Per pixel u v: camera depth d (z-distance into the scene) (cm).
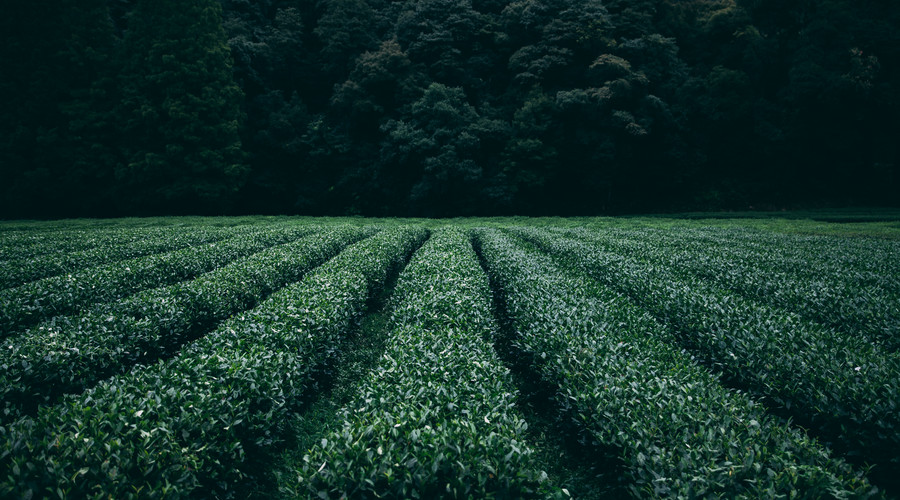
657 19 4991
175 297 767
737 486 307
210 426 372
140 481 313
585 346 554
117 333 603
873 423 422
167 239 1709
